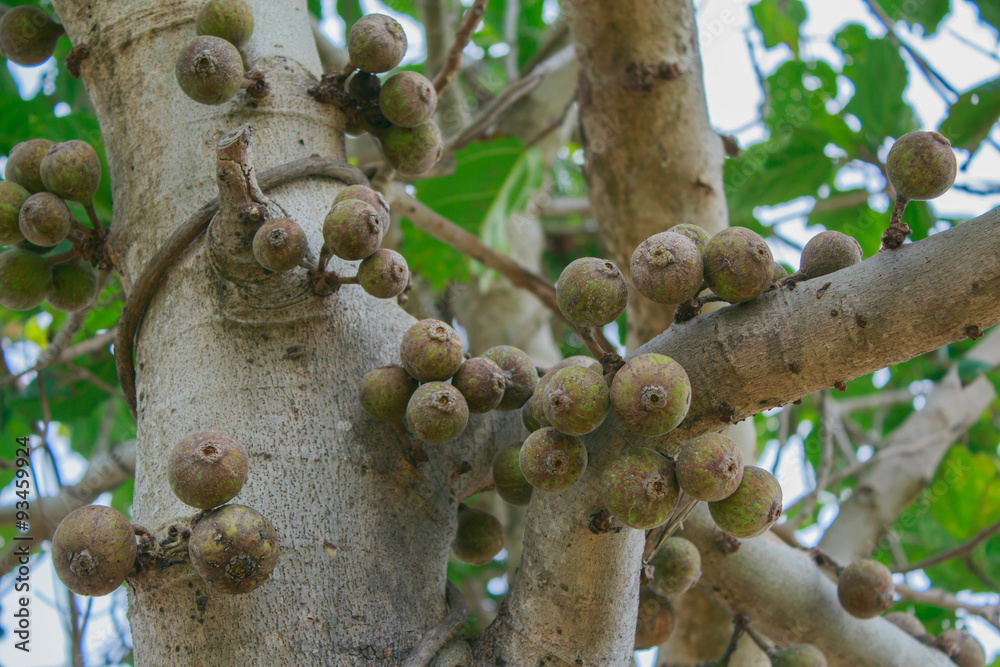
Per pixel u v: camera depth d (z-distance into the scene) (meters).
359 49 1.58
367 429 1.54
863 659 1.68
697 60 1.80
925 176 1.45
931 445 2.31
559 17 2.77
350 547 1.51
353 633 1.49
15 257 1.60
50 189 1.58
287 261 1.50
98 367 2.61
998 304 1.42
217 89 1.53
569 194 4.11
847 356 1.45
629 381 1.43
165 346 1.55
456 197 2.63
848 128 2.65
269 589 1.49
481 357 1.52
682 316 1.48
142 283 1.55
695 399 1.47
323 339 1.54
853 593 1.62
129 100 1.62
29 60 1.69
